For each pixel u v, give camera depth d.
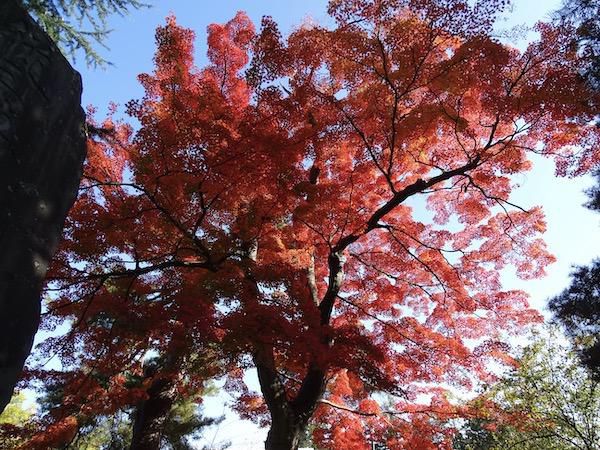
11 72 4.04
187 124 7.71
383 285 11.58
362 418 11.99
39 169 4.25
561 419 14.66
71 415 8.86
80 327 7.87
